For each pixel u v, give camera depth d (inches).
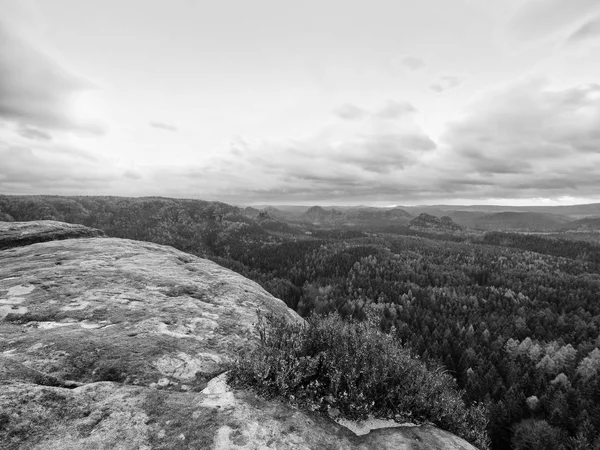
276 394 197.3
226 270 552.1
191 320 312.7
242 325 324.5
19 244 677.9
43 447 137.3
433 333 4094.5
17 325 280.5
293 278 7736.2
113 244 630.5
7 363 193.9
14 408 150.5
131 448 142.8
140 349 239.8
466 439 221.5
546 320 4712.1
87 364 217.9
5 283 368.5
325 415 191.6
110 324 288.8
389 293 5969.5
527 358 3599.9
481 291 6274.6
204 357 247.3
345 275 7662.4
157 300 356.2
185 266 530.9
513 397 2620.6
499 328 4434.1
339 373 196.4
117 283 395.5
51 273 411.2
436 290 6156.5
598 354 3228.3
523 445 2260.1
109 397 174.2
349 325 247.6
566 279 6889.8
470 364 3368.6
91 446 140.9
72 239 674.2
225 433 158.2
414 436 191.6
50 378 195.6
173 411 170.2
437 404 214.2
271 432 164.9
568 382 2891.2
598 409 2370.8
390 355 224.7
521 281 7214.6
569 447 2156.7
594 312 5088.6
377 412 203.0
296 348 212.8
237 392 194.7
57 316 299.4
